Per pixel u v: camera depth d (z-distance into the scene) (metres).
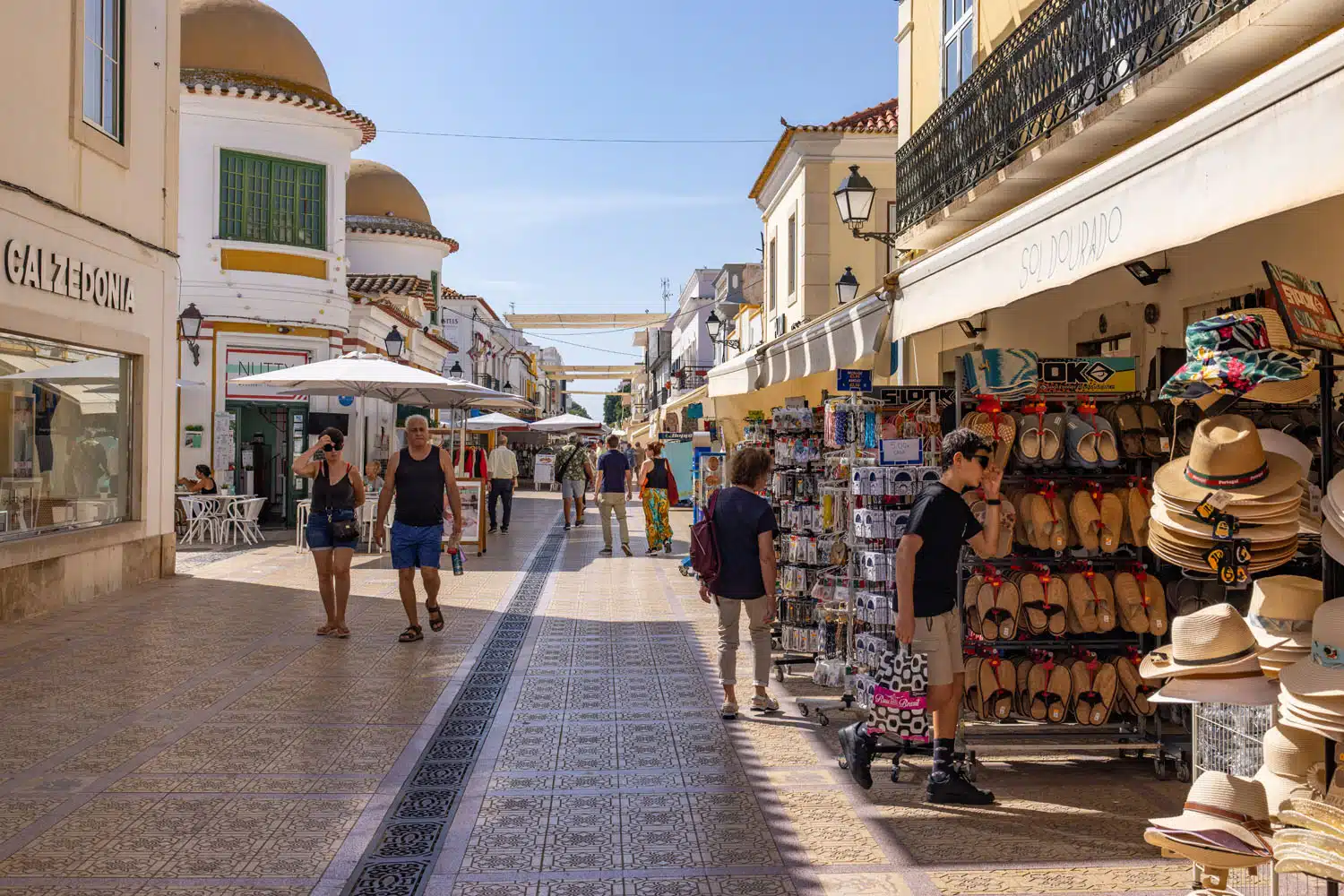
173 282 13.55
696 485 14.52
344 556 9.49
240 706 7.03
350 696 7.35
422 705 7.14
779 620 8.99
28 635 9.40
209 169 20.55
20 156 10.05
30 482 10.58
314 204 21.77
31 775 5.56
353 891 4.18
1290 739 3.91
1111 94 7.46
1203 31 6.46
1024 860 4.54
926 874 4.38
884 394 6.92
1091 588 6.05
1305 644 4.00
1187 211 4.53
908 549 5.38
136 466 12.75
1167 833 3.59
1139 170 4.88
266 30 21.48
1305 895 3.89
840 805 5.27
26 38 10.12
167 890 4.16
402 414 27.12
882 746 5.94
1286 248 6.88
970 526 5.54
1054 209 5.59
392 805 5.18
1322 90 3.85
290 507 21.75
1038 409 6.18
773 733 6.61
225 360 20.80
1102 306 9.40
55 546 10.74
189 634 9.55
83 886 4.18
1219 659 3.98
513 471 21.97
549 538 20.64
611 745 6.29
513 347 69.56
